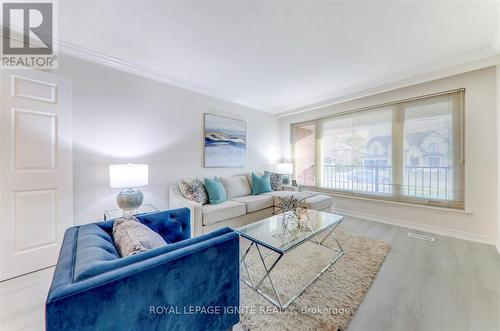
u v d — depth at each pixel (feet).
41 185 6.34
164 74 9.44
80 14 5.59
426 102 9.47
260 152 14.76
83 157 7.51
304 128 14.80
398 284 5.43
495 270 6.05
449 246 7.75
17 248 5.91
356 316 4.35
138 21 5.89
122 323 2.51
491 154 7.87
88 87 7.58
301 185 14.93
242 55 7.82
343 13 5.58
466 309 4.50
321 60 8.21
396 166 10.40
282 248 5.02
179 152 10.35
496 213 7.78
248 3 5.22
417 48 7.35
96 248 3.12
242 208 9.48
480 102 8.06
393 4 5.28
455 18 5.80
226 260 3.65
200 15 5.65
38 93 6.28
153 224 4.92
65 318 2.15
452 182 8.83
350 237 8.69
